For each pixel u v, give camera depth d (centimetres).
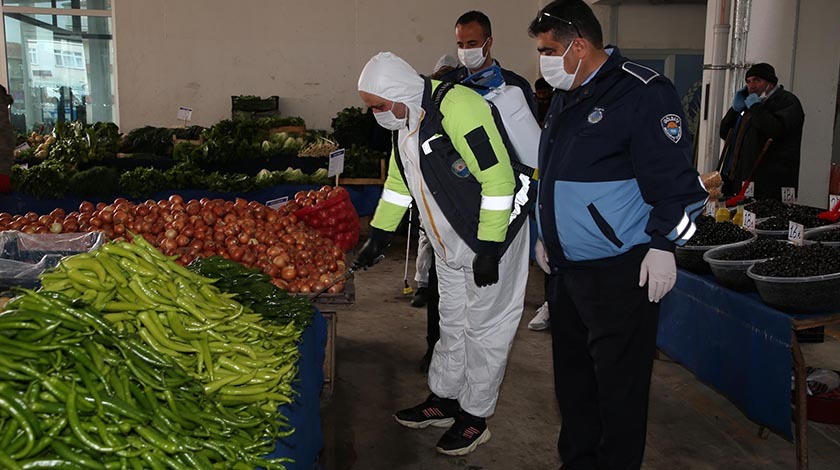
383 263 696
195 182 680
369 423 339
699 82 968
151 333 174
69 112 1011
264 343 193
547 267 270
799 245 303
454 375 307
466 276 279
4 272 248
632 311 227
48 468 128
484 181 249
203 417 158
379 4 986
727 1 590
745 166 515
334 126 874
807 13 580
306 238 370
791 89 591
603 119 218
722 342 312
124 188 655
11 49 983
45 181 639
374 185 746
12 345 142
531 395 373
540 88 562
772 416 278
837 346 440
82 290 173
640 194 222
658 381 391
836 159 747
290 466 183
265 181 695
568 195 227
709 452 310
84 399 140
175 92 977
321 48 988
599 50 224
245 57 980
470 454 310
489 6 995
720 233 339
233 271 249
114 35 959
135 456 137
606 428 237
